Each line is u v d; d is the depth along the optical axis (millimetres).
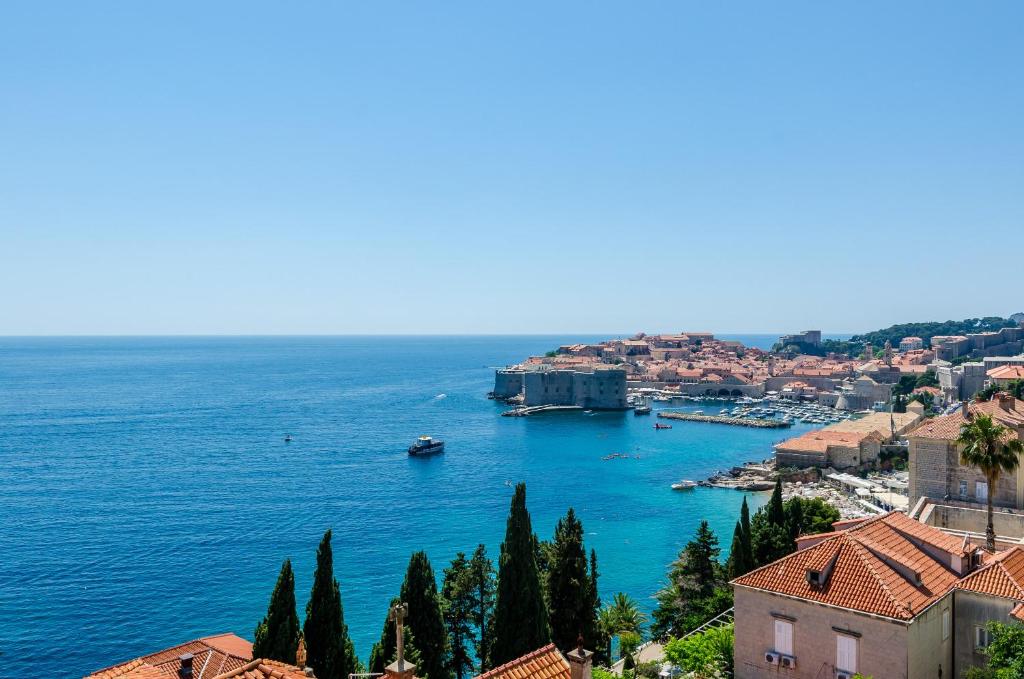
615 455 197125
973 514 62625
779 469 166250
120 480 158250
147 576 99188
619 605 71562
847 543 39375
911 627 34062
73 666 73875
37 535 116812
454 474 170500
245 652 54469
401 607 23797
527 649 46531
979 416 56219
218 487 153000
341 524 126438
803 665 37250
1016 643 32406
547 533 122000
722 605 63156
